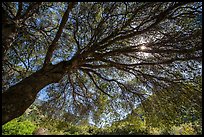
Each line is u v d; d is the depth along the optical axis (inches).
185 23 311.3
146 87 379.6
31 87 248.2
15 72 383.6
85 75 432.1
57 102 453.7
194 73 334.3
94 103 450.6
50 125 474.3
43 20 366.3
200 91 332.5
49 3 342.6
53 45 294.0
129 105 424.2
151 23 323.9
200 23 302.2
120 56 378.3
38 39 381.4
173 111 368.2
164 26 322.7
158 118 389.1
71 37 378.0
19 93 235.9
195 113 348.8
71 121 467.8
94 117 465.7
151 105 384.8
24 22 317.4
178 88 343.9
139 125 439.5
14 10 327.6
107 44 324.8
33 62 406.3
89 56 324.5
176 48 301.3
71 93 448.5
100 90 400.5
